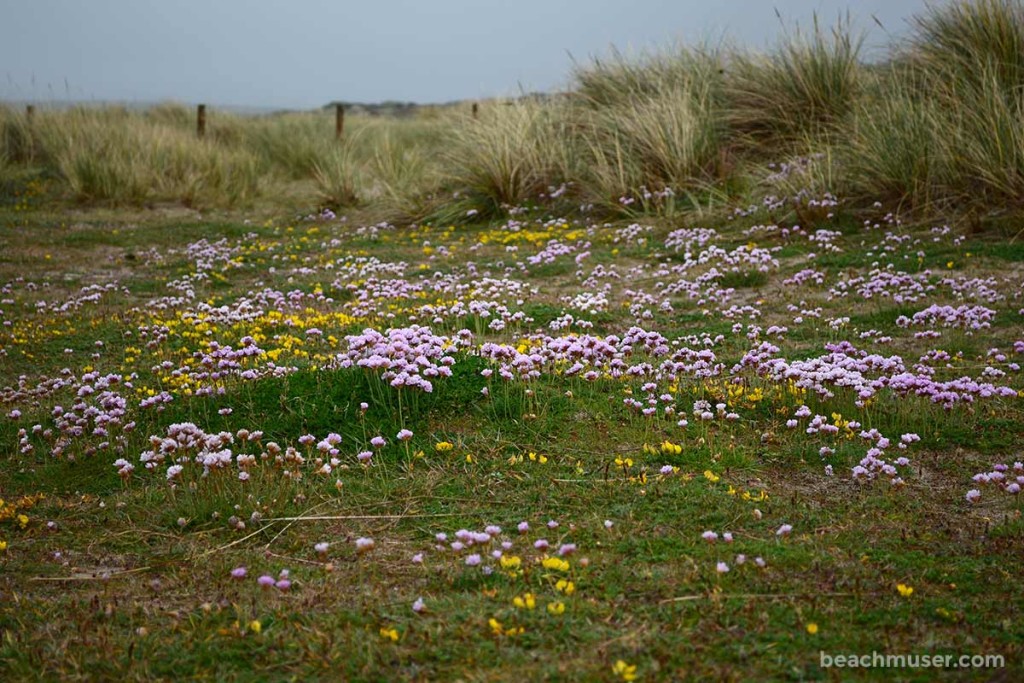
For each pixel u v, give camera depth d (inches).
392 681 110.7
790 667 110.7
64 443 203.5
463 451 189.2
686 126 480.7
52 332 307.7
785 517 159.0
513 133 529.3
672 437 195.5
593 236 434.0
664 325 297.7
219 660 116.8
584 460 185.3
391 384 199.5
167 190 612.1
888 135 416.5
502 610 125.6
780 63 528.7
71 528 163.9
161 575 144.6
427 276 386.0
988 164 373.1
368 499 170.1
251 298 359.6
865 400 201.8
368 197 593.0
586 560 135.6
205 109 906.1
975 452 189.8
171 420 211.5
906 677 108.5
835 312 299.9
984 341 258.2
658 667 110.7
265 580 131.9
